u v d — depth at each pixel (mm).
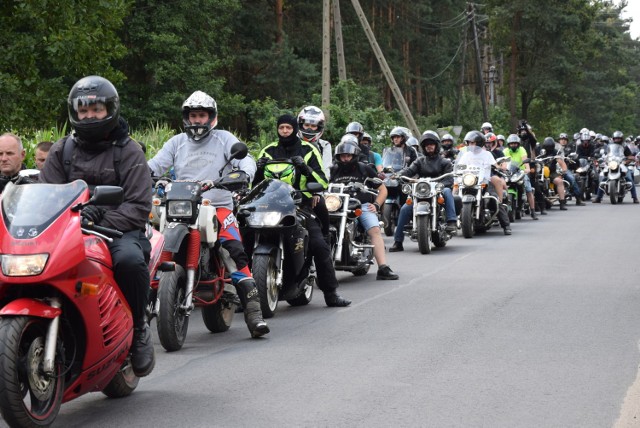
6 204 6789
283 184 12352
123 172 7727
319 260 12898
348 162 16188
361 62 70875
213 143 11055
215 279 10633
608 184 37000
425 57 85812
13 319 6383
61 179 7852
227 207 10930
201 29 55188
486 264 17656
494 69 94188
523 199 28812
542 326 11078
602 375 8578
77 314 6867
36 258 6434
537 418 7223
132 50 51031
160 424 7234
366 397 7914
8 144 10000
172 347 10070
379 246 16016
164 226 10547
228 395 8094
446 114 78562
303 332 11117
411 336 10609
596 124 113438
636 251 19281
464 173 23328
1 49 31703
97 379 7191
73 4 32906
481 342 10180
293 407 7648
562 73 89812
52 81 33500
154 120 51188
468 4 79250
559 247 20375
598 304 12664
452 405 7613
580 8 89562
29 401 7031
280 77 58250
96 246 7234
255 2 62062
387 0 76062
